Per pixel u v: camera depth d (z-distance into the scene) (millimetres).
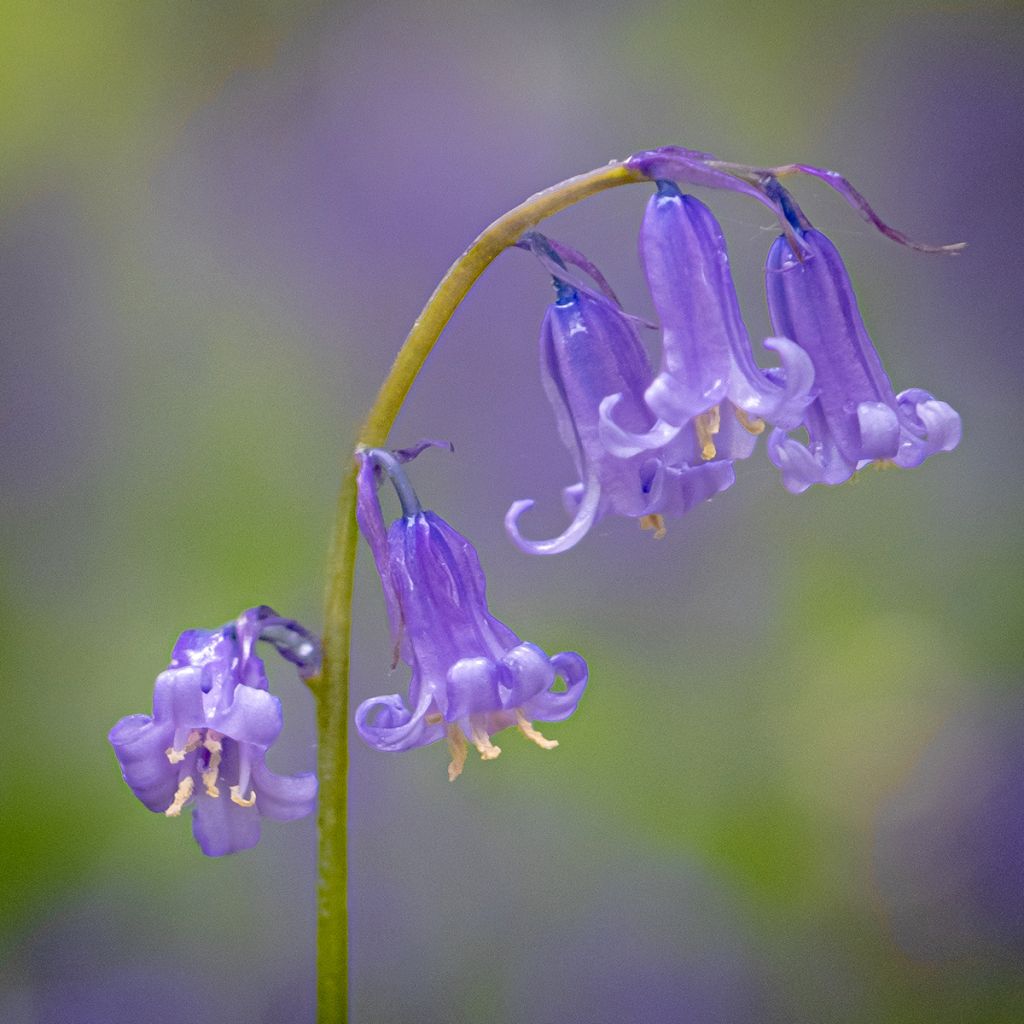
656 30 995
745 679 788
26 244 944
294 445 889
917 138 995
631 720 771
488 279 901
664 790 745
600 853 729
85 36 967
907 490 849
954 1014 678
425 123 984
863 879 717
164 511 854
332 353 935
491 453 867
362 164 975
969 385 928
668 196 473
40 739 745
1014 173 977
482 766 740
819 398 478
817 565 826
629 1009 683
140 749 468
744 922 709
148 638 795
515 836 729
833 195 980
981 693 777
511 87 994
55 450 881
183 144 974
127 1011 672
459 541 475
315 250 959
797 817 742
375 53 983
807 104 994
